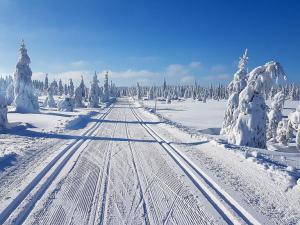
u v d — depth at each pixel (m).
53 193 8.50
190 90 170.25
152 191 8.99
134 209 7.59
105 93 108.75
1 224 6.36
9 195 7.96
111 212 7.35
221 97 162.25
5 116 21.97
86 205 7.74
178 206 7.84
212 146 16.56
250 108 20.58
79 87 74.75
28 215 6.95
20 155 12.77
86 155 13.87
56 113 44.28
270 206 7.78
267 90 20.50
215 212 7.48
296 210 7.53
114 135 21.41
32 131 21.62
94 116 40.72
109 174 10.74
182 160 13.21
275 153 17.02
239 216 7.14
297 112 28.77
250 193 8.75
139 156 14.02
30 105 44.12
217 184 9.50
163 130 25.61
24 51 44.28
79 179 9.95
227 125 32.72
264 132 20.67
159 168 11.77
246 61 32.81
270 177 10.16
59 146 15.79
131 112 53.72
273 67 19.81
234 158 13.21
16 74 43.72
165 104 106.19
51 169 10.96
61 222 6.66
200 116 57.97
